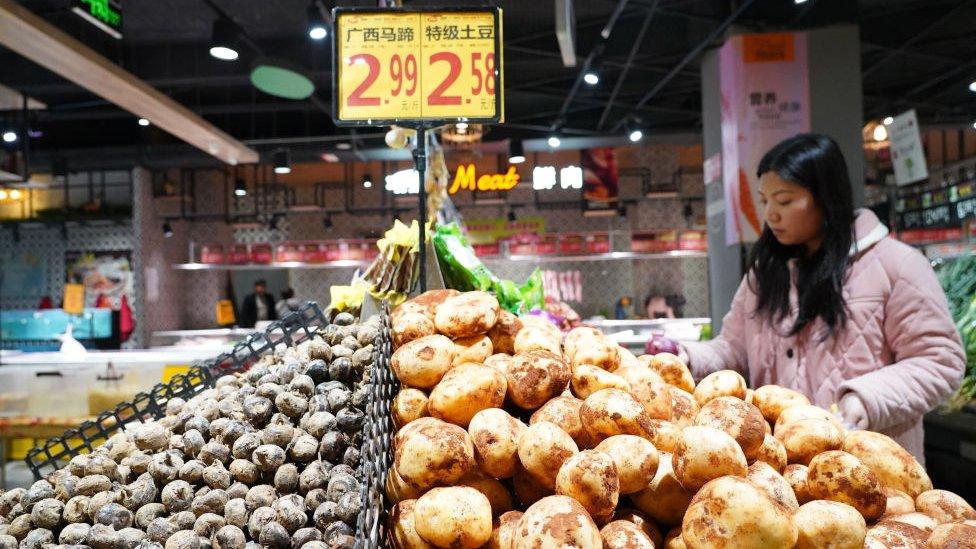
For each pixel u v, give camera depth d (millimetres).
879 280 1796
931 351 1691
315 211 10914
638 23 6406
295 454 1181
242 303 11430
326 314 1899
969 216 6332
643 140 9117
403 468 978
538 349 1203
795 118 4793
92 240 10547
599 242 9453
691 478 893
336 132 10055
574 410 1053
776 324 1972
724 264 5250
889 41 6348
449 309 1235
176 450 1236
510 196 11047
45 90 7953
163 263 10695
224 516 1112
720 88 5203
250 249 9672
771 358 2012
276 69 4816
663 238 9477
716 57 5496
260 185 11469
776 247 1987
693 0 5422
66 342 4156
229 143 7047
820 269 1834
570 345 1286
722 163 5273
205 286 11312
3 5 3738
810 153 1792
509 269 10883
